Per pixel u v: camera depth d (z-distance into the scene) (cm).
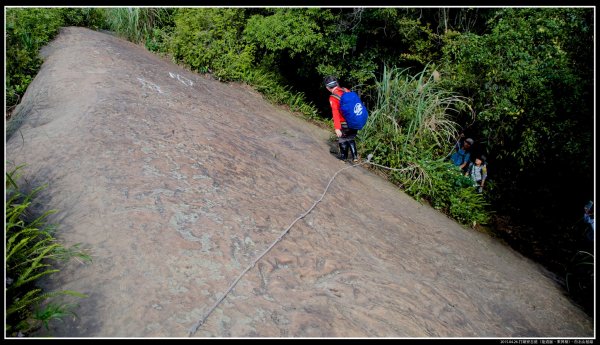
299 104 917
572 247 733
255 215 336
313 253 319
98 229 271
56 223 276
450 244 505
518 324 382
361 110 573
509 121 752
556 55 698
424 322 292
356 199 495
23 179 321
